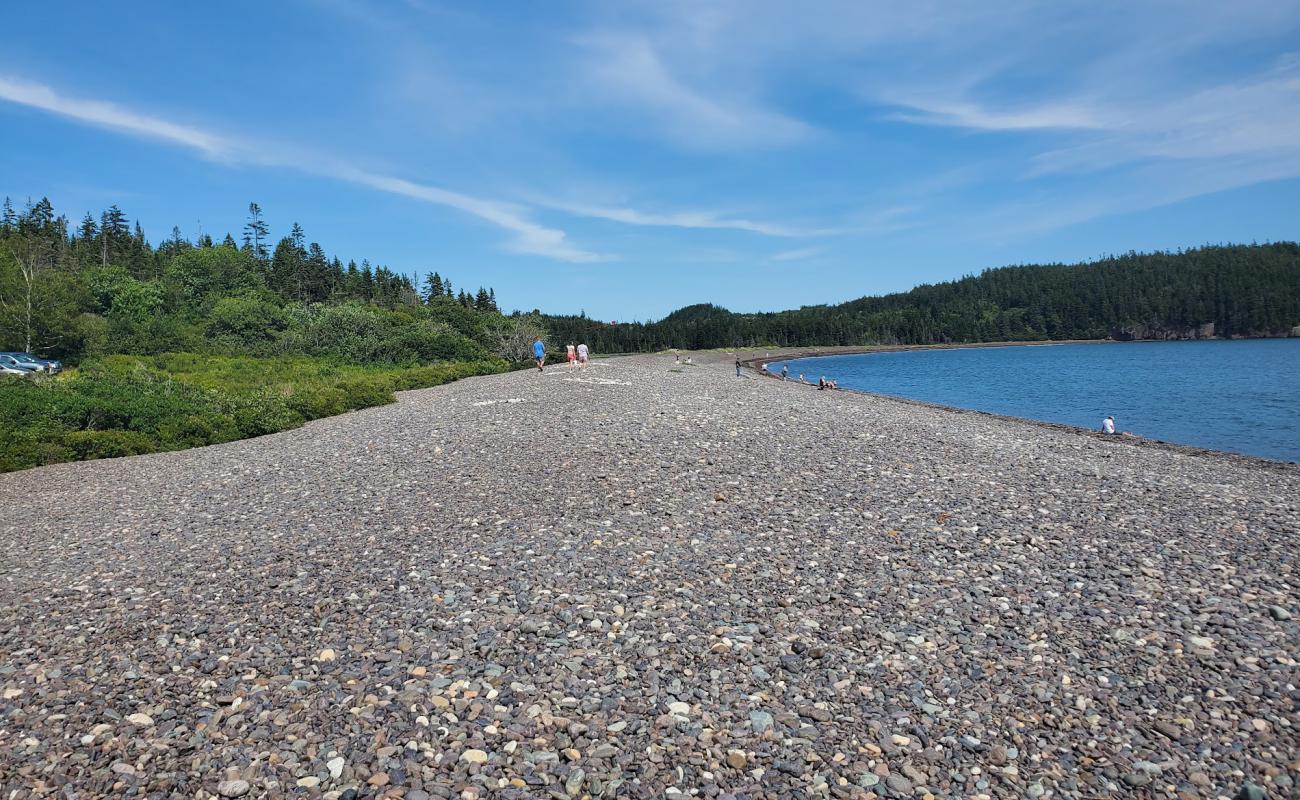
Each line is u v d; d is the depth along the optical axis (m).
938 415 29.56
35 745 6.06
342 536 11.97
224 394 32.47
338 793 5.50
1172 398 49.41
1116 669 7.34
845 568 10.17
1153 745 6.11
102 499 16.20
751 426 22.12
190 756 5.95
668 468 16.02
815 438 20.06
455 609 8.83
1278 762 5.82
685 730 6.36
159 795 5.46
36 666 7.54
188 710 6.67
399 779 5.65
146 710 6.66
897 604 8.97
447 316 86.06
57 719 6.48
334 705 6.74
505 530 11.85
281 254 118.12
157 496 16.19
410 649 7.83
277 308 78.44
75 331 57.34
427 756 5.96
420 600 9.11
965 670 7.38
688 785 5.65
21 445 21.34
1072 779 5.71
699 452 17.75
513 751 6.04
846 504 13.34
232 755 5.96
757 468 16.08
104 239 117.25
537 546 11.01
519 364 65.94
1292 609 8.64
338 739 6.19
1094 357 121.81
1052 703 6.77
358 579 9.92
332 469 17.64
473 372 54.88
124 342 60.66
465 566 10.24
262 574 10.30
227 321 69.69
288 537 12.10
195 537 12.46
